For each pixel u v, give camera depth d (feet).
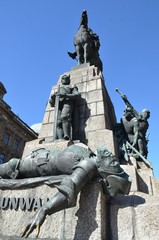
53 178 11.45
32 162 12.30
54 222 10.35
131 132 19.90
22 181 11.98
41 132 20.04
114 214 10.60
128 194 11.19
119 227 10.18
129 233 9.89
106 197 11.12
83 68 24.04
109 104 23.40
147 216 10.03
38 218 8.76
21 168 12.51
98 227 9.64
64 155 11.62
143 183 14.51
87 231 9.69
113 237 10.02
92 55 28.53
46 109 21.53
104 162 10.88
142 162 17.89
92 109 19.77
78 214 10.22
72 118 18.67
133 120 20.04
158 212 9.98
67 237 9.80
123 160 17.85
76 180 9.72
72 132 17.99
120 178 10.65
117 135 20.13
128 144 18.88
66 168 11.37
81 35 28.37
